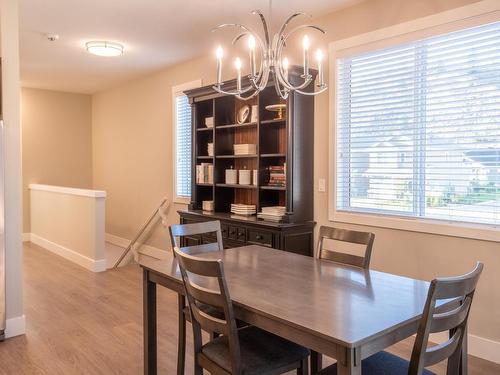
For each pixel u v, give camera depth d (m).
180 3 3.56
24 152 7.36
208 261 1.76
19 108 3.25
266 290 1.98
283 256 2.72
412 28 3.20
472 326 2.96
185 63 5.57
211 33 4.33
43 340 3.19
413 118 3.26
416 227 3.21
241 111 4.63
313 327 1.53
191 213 4.69
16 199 3.27
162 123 6.09
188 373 2.68
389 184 3.44
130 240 6.93
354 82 3.64
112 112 7.39
